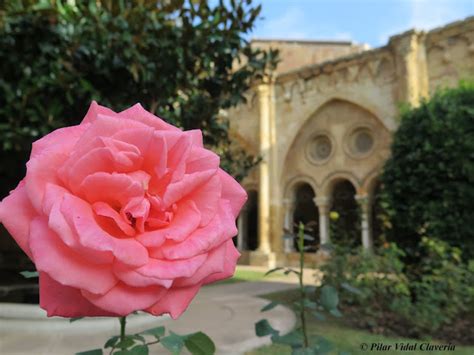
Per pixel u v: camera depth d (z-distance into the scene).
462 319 5.13
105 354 3.36
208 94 5.24
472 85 6.64
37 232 0.60
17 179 5.58
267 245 14.80
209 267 0.68
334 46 18.27
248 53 4.88
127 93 4.46
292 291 7.91
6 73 4.24
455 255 5.18
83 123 0.82
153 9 4.16
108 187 0.63
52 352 3.58
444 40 11.58
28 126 4.24
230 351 3.67
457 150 5.88
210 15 4.30
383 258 5.72
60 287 0.62
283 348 3.84
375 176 12.80
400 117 7.27
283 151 15.09
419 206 6.07
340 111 13.94
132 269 0.59
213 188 0.74
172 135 0.75
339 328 4.91
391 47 12.47
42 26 4.01
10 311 4.39
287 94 15.13
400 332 4.76
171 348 0.97
